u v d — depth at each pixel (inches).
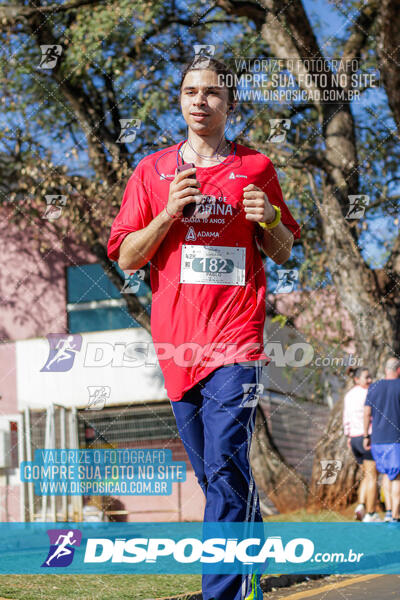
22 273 562.3
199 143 107.4
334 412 414.6
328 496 405.1
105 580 162.6
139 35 384.8
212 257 103.8
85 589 150.4
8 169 460.8
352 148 390.0
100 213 423.8
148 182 109.4
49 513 394.0
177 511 461.1
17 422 506.9
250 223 106.5
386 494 293.0
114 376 507.8
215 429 98.2
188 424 103.9
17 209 491.8
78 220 444.5
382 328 393.1
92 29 378.3
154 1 381.4
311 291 446.9
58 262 554.6
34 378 527.8
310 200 405.1
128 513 422.6
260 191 102.7
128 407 500.4
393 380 293.3
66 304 551.5
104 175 420.2
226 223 104.4
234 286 103.5
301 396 478.0
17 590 147.1
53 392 521.7
